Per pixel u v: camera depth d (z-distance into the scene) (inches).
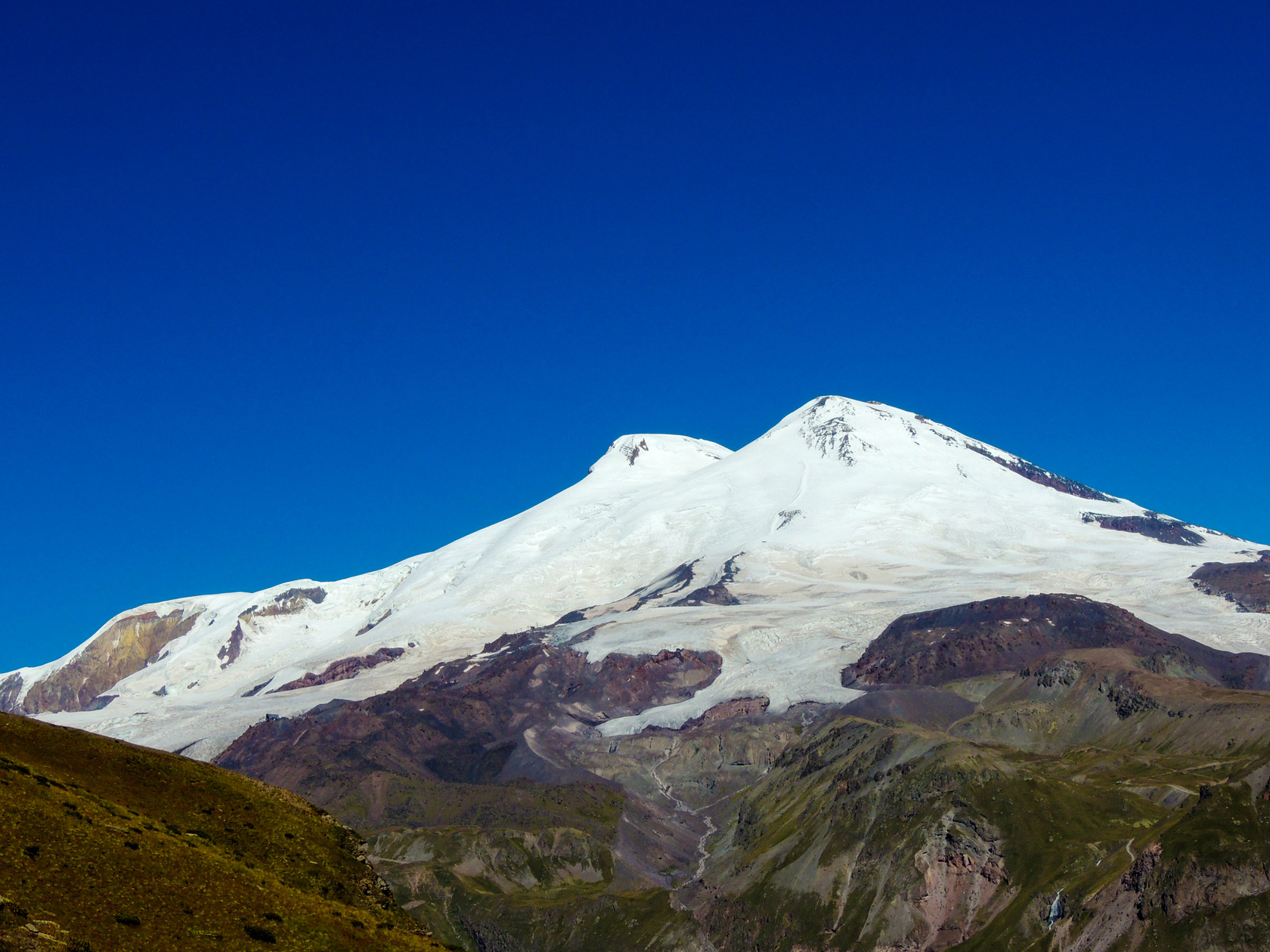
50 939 3006.9
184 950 3248.0
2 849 3348.9
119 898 3363.7
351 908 4077.3
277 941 3472.0
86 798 3986.2
